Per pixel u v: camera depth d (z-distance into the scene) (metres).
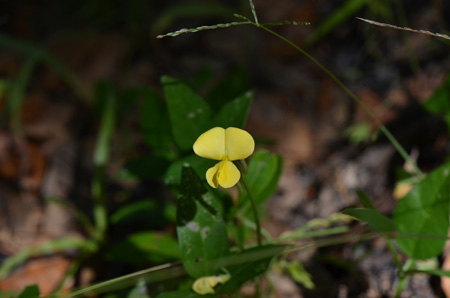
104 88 0.51
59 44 0.67
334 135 0.54
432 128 0.50
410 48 0.58
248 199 0.42
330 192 0.50
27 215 0.51
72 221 0.51
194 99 0.41
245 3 0.65
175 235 0.49
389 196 0.49
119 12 0.69
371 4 0.57
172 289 0.43
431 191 0.39
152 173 0.45
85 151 0.56
